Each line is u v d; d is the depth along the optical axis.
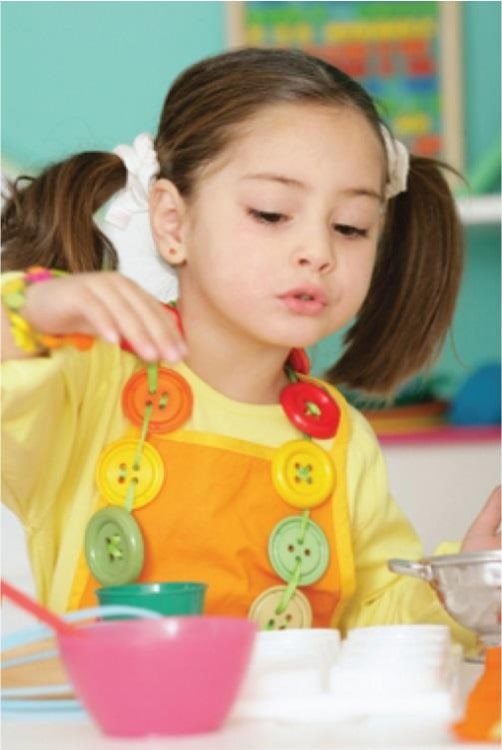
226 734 0.83
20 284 1.05
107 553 1.29
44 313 1.03
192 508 1.32
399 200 1.65
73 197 1.55
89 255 1.55
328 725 0.86
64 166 1.57
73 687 0.84
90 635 0.82
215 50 3.19
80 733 0.85
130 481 1.31
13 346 1.09
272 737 0.82
